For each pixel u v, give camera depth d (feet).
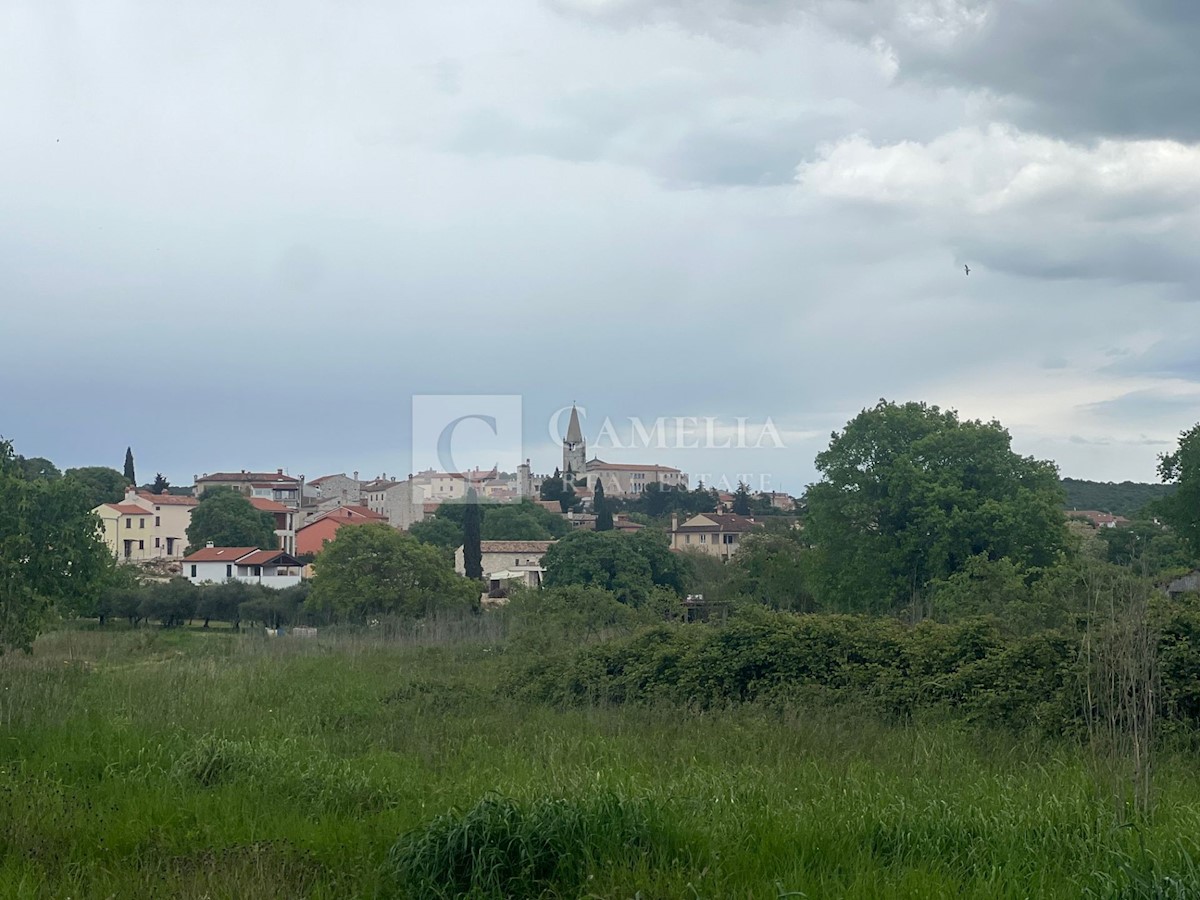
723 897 21.44
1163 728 38.24
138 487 340.39
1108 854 22.34
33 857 25.57
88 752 37.68
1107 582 33.04
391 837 26.63
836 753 38.17
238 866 24.47
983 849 23.66
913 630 53.31
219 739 39.24
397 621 114.73
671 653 54.65
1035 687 42.60
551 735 42.57
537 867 22.99
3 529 67.87
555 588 107.76
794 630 53.47
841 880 22.24
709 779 31.32
